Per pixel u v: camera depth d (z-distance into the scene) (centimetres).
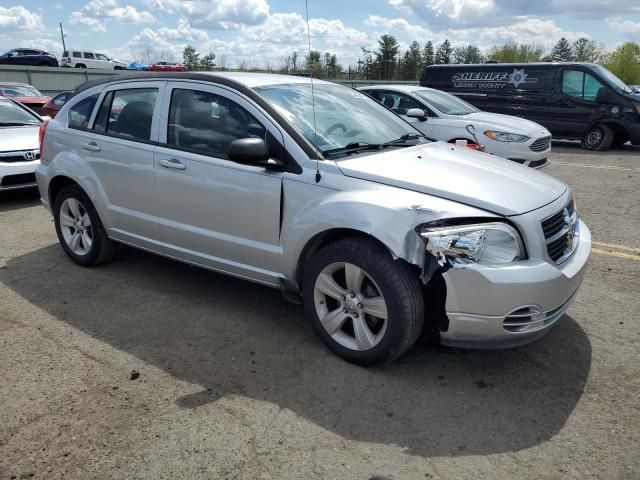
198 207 386
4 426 273
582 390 305
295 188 336
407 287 296
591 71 1307
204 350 350
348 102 428
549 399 297
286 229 342
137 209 431
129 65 4497
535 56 6431
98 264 496
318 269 329
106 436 266
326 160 336
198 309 410
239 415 282
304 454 253
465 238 282
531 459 251
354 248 309
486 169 355
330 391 303
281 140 348
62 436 266
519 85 1390
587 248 346
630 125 1262
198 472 242
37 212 698
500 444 261
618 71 7444
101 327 381
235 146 332
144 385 309
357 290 318
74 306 415
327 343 340
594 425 275
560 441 263
